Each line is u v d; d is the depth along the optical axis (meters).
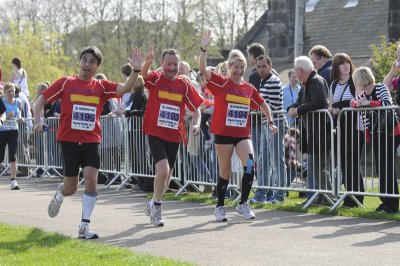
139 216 11.11
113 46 56.56
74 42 60.19
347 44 32.41
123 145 15.84
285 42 33.50
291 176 12.48
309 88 11.52
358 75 11.01
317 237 8.95
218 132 10.40
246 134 10.48
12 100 16.28
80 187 15.71
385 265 7.29
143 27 55.91
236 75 10.39
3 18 61.22
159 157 9.98
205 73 10.29
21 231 9.48
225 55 40.03
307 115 11.66
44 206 12.55
